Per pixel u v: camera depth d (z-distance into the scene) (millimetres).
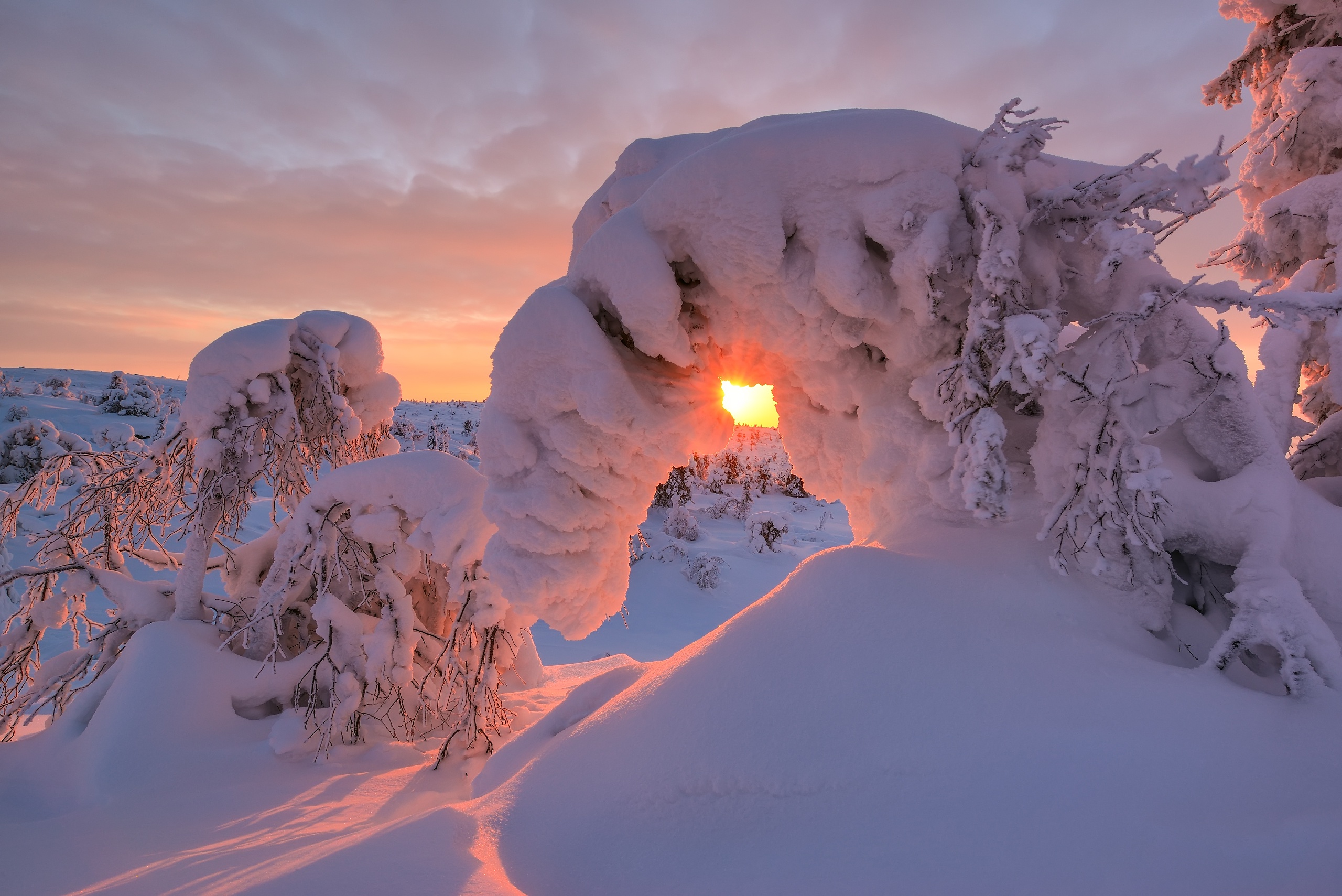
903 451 3854
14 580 6000
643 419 3844
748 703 2736
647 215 3719
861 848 2123
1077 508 2959
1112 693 2371
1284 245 4242
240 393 6113
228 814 4113
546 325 3840
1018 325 2756
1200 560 3115
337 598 6055
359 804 4219
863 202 3324
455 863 2418
